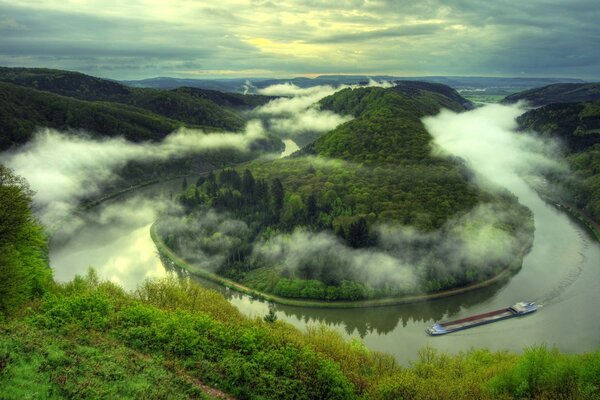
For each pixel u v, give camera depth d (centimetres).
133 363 4703
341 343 8400
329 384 5550
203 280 17225
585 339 12712
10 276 6147
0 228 6681
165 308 8119
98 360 4553
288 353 5941
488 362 8769
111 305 6353
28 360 4150
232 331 6191
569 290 15850
